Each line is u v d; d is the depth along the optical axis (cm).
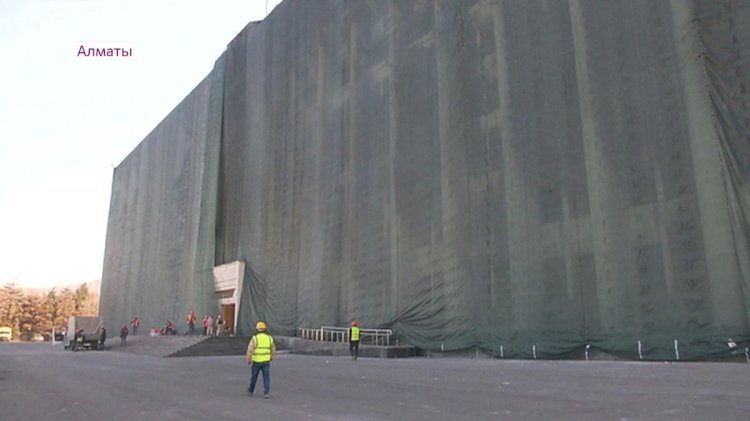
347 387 1295
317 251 3428
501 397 1048
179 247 5169
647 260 1873
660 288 1827
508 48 2473
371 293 2970
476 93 2586
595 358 1969
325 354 2845
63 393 1312
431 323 2602
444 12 2825
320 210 3472
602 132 2072
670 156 1866
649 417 788
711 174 1752
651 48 1977
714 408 843
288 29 4159
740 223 1662
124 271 6344
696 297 1734
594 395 1032
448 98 2714
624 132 2006
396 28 3112
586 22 2200
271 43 4347
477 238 2453
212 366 2197
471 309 2423
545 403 955
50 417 954
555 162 2211
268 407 1003
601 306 1977
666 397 973
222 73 4978
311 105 3744
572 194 2134
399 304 2786
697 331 1716
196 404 1068
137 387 1417
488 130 2495
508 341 2244
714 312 1688
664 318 1800
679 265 1789
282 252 3778
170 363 2430
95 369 2092
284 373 1709
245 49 4722
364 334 2939
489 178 2452
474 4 2677
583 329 2017
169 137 5797
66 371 2005
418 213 2775
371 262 3011
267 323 3800
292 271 3647
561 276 2116
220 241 4625
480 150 2514
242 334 4000
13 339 12669
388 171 3005
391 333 2775
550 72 2295
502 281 2316
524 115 2355
